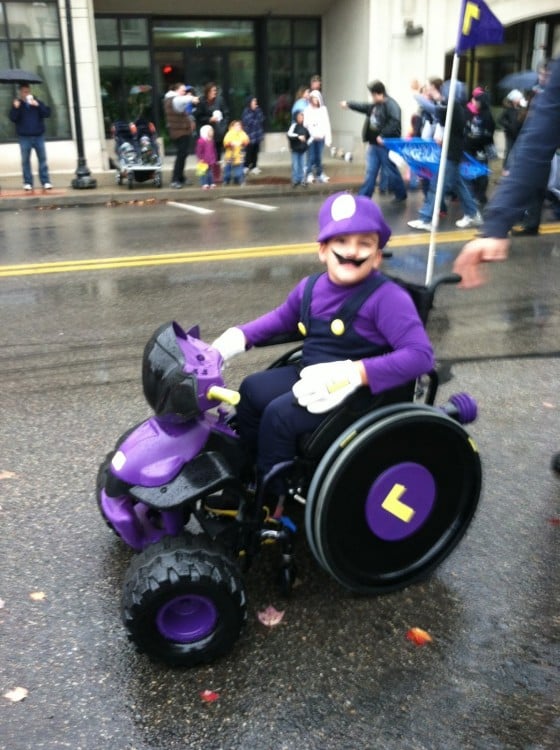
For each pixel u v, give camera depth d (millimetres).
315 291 2660
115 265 8195
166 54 19578
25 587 2834
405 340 2453
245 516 2596
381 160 12484
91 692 2350
